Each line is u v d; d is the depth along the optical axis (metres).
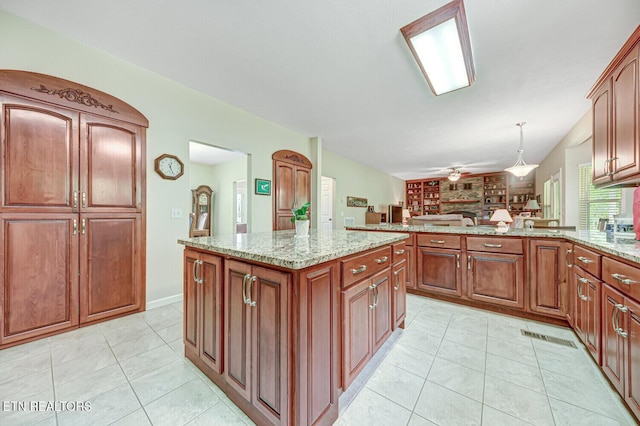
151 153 2.55
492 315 2.40
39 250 1.92
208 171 6.89
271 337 1.08
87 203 2.14
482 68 2.39
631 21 1.78
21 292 1.84
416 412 1.24
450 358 1.69
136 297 2.44
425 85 2.77
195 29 1.97
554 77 2.55
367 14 1.79
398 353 1.75
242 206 6.80
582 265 1.78
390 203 8.85
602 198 3.83
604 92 1.92
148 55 2.30
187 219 2.85
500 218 2.45
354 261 1.35
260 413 1.15
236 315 1.26
